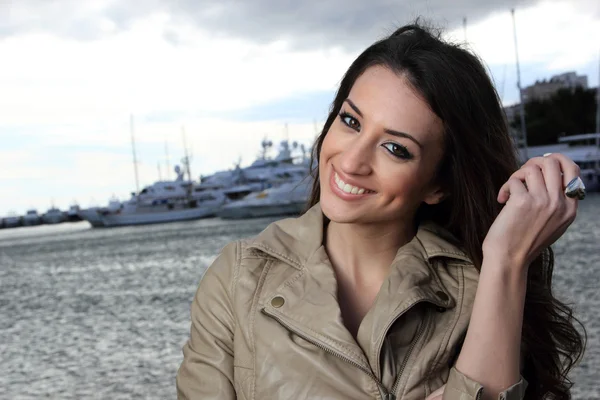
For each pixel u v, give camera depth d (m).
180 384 1.73
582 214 45.50
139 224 86.44
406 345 1.62
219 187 85.19
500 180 1.70
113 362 10.98
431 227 1.79
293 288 1.63
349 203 1.59
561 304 1.86
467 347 1.48
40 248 58.19
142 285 22.72
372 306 1.62
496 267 1.49
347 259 1.74
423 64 1.54
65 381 9.97
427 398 1.56
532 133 85.62
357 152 1.55
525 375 1.83
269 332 1.59
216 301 1.71
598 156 63.81
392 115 1.53
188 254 35.34
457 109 1.58
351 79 1.66
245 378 1.62
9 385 9.97
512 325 1.48
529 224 1.50
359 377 1.54
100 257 39.69
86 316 16.78
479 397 1.43
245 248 1.74
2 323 16.83
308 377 1.55
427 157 1.60
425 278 1.67
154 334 13.28
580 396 6.76
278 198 69.00
